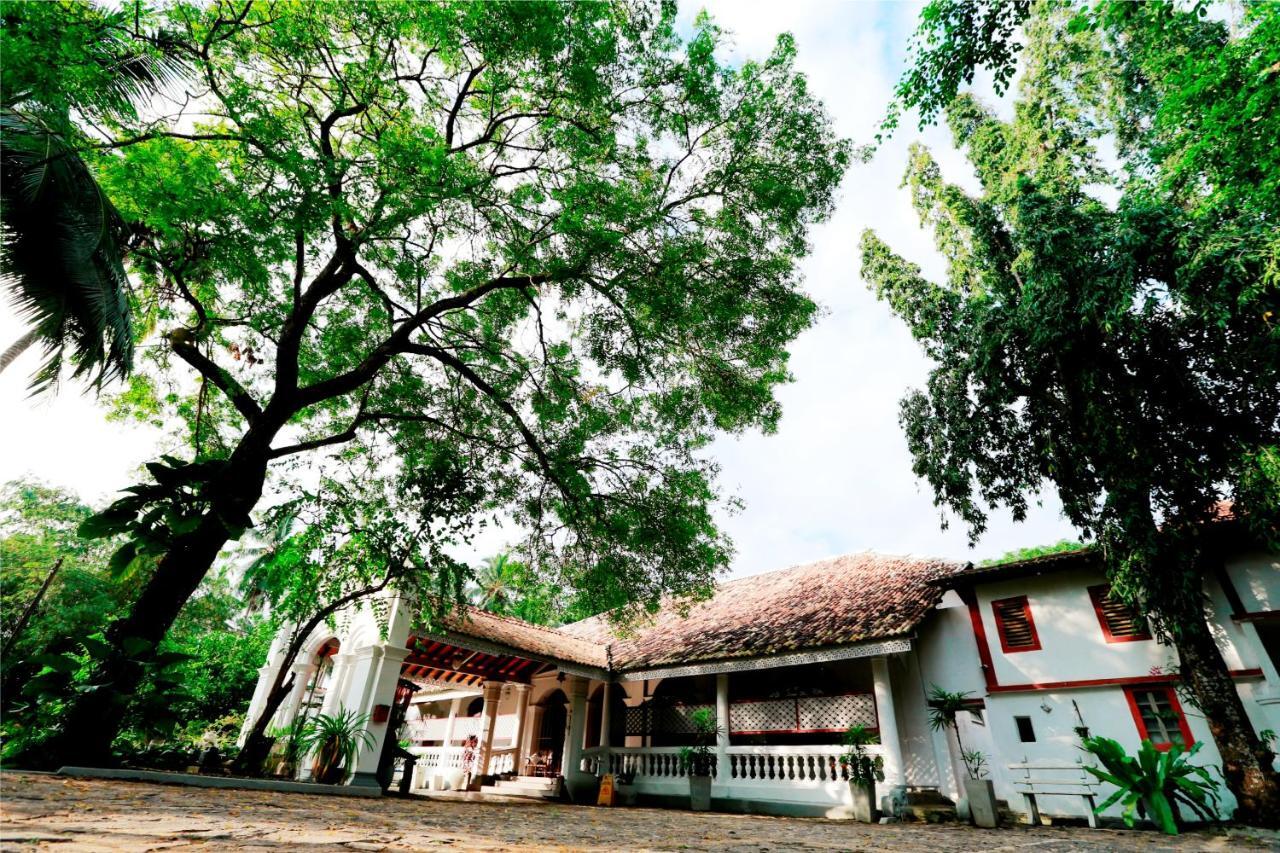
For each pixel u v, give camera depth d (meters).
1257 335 9.38
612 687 17.03
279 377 9.86
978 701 12.49
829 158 10.48
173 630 28.41
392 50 9.27
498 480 12.49
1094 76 13.68
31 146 6.39
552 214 9.94
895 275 14.55
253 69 8.74
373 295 11.63
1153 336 10.74
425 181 7.67
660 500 12.16
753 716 14.11
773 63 9.99
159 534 7.93
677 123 10.43
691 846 5.27
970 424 12.65
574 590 12.87
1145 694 11.06
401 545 11.18
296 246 9.94
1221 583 10.86
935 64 8.12
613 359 11.73
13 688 7.61
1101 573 12.06
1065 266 11.09
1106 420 10.63
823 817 11.52
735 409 12.30
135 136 7.59
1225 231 9.35
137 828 3.31
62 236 7.03
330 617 12.36
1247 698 10.12
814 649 12.41
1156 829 9.05
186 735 15.61
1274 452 9.13
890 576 15.33
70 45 6.38
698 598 12.88
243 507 8.91
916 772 12.41
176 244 8.15
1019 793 11.27
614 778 14.08
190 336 9.19
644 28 9.79
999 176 14.59
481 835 4.91
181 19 7.72
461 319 12.69
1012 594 13.07
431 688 22.31
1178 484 10.32
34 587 24.72
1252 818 8.80
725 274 10.73
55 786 5.20
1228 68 8.36
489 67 9.90
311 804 6.42
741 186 10.64
